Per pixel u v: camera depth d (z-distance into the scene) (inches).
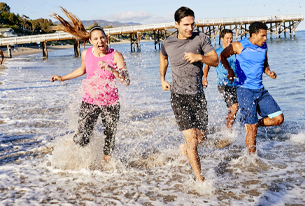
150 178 116.4
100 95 122.5
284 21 1715.1
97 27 120.2
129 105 259.9
